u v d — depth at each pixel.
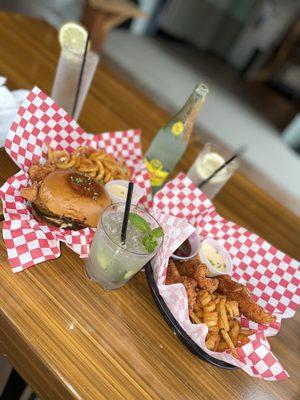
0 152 0.49
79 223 0.43
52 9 2.13
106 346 0.37
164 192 0.49
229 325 0.42
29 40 0.79
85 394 0.33
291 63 3.66
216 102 2.60
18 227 0.40
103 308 0.40
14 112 0.51
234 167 0.60
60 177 0.42
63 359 0.34
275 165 2.11
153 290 0.43
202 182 0.56
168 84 2.36
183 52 3.36
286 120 2.97
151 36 3.26
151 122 0.76
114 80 0.83
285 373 0.39
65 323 0.37
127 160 0.57
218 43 3.90
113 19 1.71
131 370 0.36
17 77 0.66
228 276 0.48
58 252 0.41
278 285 0.48
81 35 0.60
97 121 0.67
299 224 0.73
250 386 0.42
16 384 0.46
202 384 0.39
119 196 0.48
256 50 3.75
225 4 3.62
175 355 0.40
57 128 0.47
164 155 0.57
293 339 0.50
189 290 0.41
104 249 0.38
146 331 0.40
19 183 0.43
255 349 0.40
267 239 0.65
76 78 0.57
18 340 0.34
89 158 0.51
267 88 3.69
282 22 3.62
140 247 0.39
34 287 0.38
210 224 0.51
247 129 2.42
